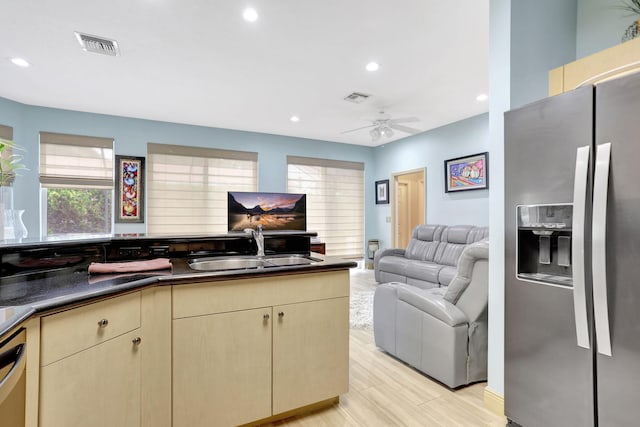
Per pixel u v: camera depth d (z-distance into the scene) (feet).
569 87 5.94
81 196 15.65
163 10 7.70
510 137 5.52
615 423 4.18
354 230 22.50
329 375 6.39
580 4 7.06
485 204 15.53
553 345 4.89
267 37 8.89
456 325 6.93
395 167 21.29
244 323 5.60
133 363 4.72
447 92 12.89
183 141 17.35
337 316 6.48
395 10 7.73
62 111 14.88
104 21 8.13
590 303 4.40
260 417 5.75
